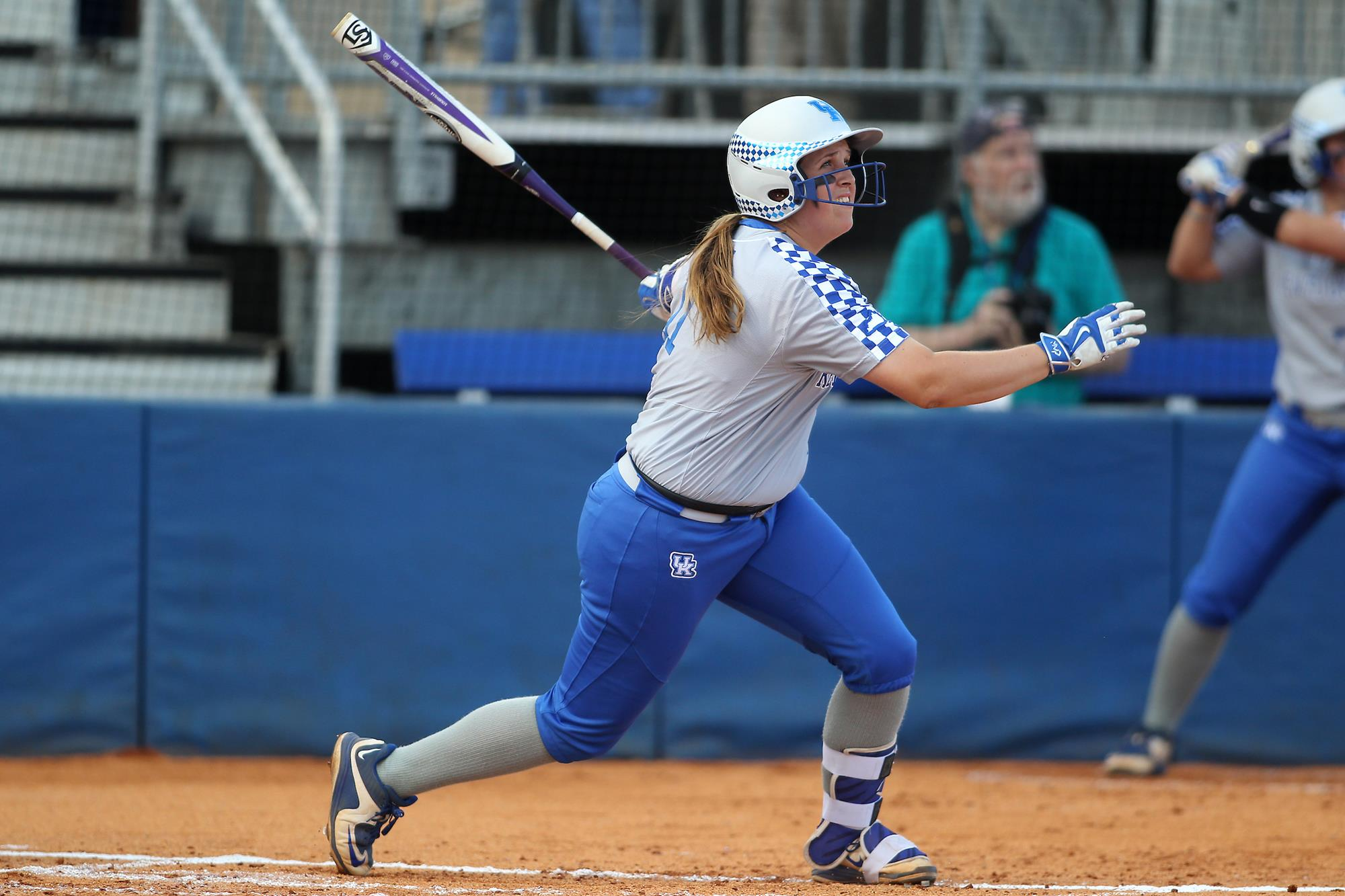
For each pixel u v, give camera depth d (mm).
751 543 11922
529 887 12281
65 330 28531
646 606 11766
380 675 23234
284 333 31062
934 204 31375
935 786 21547
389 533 23312
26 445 22766
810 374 11516
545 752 12406
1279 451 21234
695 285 11312
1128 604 24031
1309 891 12609
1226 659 24219
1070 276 26094
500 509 23438
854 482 23781
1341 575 24234
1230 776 23156
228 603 23125
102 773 21719
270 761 23016
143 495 23031
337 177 26812
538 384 28703
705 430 11445
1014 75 30484
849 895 12219
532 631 23391
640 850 15727
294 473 23250
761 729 23797
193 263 29062
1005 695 23875
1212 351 29172
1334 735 24141
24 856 14250
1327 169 20828
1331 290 20422
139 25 34750
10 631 22703
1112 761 22609
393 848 15320
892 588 23766
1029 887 12906
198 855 14461
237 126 31188
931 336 24875
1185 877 13727
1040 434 24047
